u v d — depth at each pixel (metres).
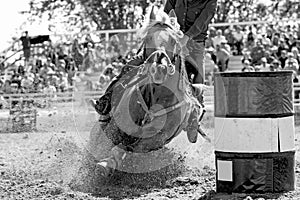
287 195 7.82
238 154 7.91
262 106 7.85
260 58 22.12
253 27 23.39
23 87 23.06
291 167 8.09
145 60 8.45
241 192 7.93
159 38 8.37
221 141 8.03
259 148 7.87
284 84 7.97
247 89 7.84
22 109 20.28
